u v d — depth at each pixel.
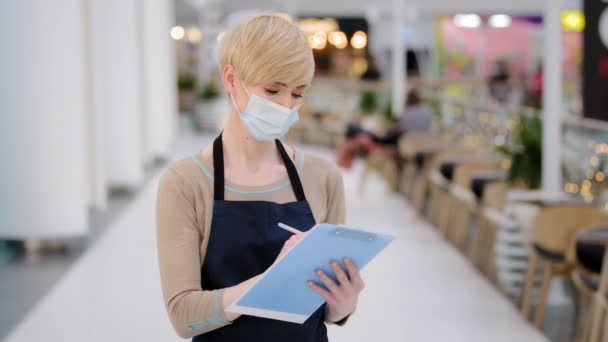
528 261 6.07
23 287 6.24
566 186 7.21
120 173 10.49
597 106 6.06
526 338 5.15
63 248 7.40
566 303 5.94
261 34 1.92
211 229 1.99
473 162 7.89
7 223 7.19
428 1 15.12
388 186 11.22
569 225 5.00
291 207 2.04
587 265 4.53
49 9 6.98
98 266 6.88
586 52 6.07
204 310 1.88
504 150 9.09
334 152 15.84
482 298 6.09
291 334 2.02
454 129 11.77
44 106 7.08
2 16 6.97
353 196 11.05
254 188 2.04
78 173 7.22
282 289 1.86
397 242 8.12
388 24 19.25
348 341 5.09
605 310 4.37
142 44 12.02
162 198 2.00
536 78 16.06
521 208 6.05
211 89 20.44
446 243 8.09
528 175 8.42
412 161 9.90
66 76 7.08
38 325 5.32
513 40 19.98
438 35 20.23
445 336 5.19
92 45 7.56
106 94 10.38
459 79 19.97
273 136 1.99
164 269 1.96
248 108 1.96
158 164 13.81
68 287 6.23
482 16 19.44
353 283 1.88
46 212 7.19
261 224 2.00
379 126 13.82
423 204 10.31
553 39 6.93
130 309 5.66
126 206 9.85
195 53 25.89
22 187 7.14
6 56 7.00
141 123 12.25
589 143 6.79
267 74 1.91
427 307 5.84
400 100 14.50
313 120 17.22
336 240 1.79
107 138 10.44
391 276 6.75
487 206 7.09
